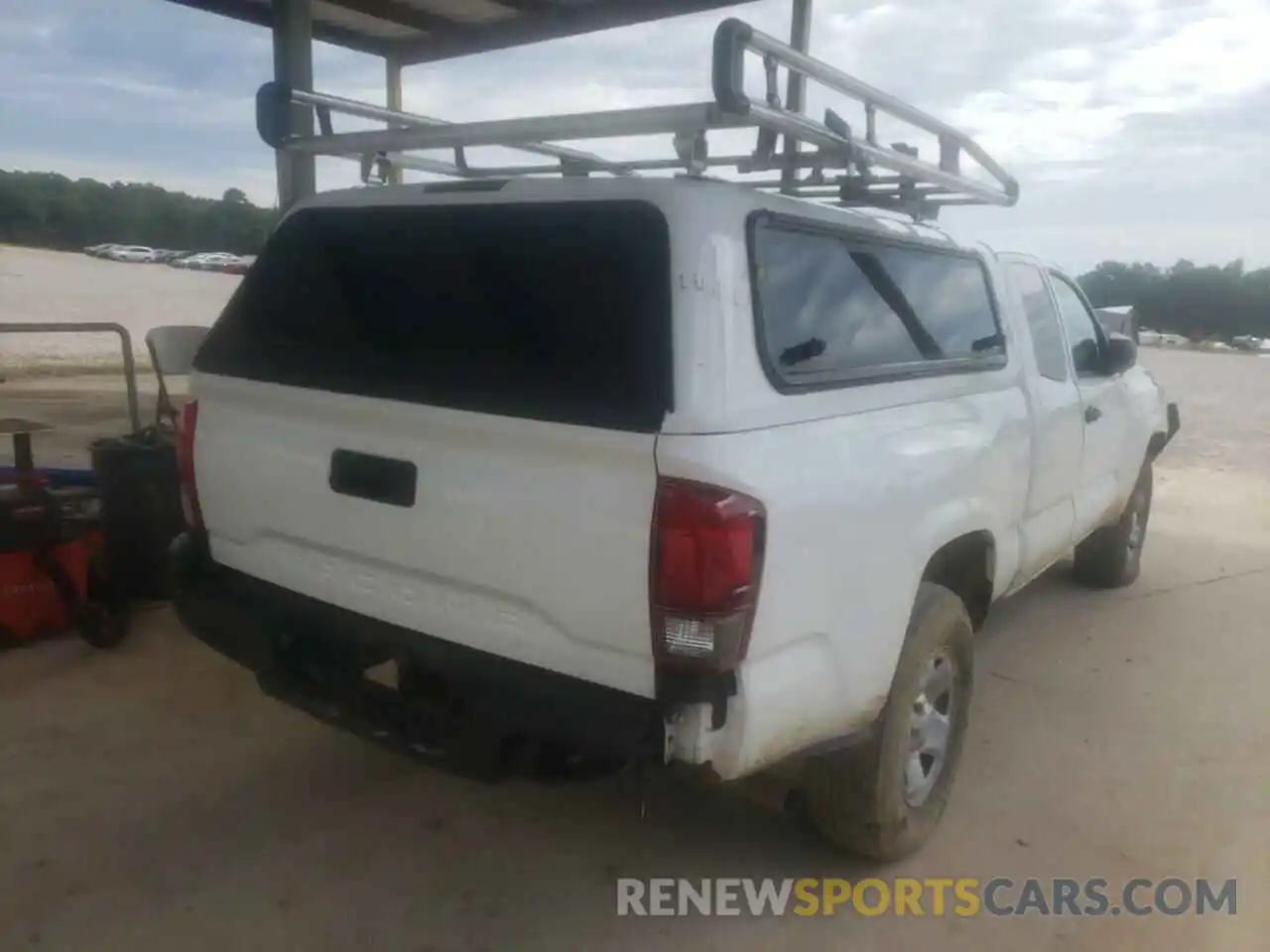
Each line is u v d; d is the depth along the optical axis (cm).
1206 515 908
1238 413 1794
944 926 310
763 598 243
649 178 263
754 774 312
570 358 253
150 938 289
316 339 302
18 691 439
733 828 360
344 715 300
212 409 331
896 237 338
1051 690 489
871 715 296
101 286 3253
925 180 360
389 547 283
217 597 330
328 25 770
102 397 1345
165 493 530
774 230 275
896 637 302
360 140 342
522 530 255
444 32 789
